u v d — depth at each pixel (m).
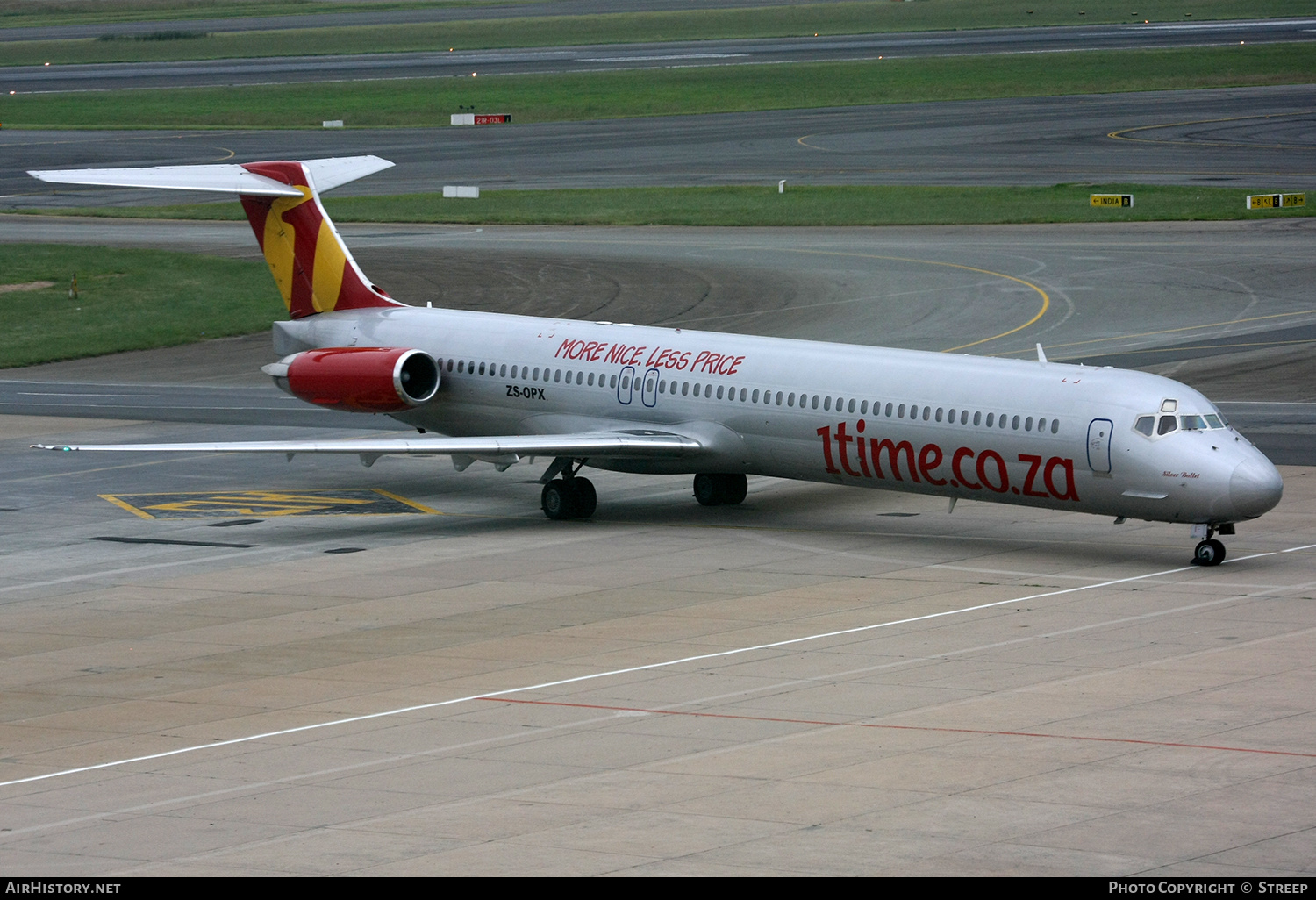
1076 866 51.66
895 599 96.81
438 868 53.03
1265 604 92.38
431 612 97.25
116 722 75.94
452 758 67.50
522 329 135.75
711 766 64.75
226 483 146.75
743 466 122.44
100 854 56.12
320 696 79.19
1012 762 63.72
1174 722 68.94
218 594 104.06
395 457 158.88
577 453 118.31
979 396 108.56
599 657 85.12
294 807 61.22
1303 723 68.31
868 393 113.50
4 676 85.19
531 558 112.75
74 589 106.62
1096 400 103.94
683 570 107.25
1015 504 109.56
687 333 128.25
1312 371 178.62
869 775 62.56
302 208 145.25
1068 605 93.62
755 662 82.81
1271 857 52.22
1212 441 100.88
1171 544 111.50
